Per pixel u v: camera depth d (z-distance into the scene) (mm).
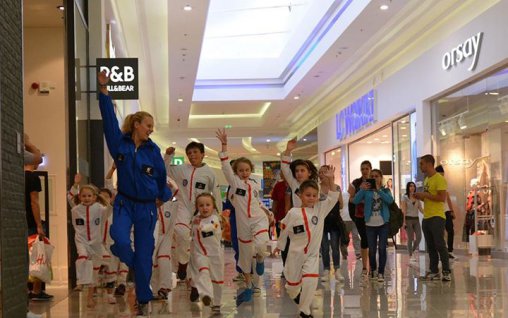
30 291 7801
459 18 14242
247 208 7086
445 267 8398
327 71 20734
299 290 5508
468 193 14617
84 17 10961
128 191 5004
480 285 7984
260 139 36438
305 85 22984
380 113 19781
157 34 17719
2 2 4633
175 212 6812
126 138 5117
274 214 8922
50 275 7395
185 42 17312
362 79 21938
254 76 25562
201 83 25641
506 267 10711
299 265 5469
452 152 15242
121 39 16297
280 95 25672
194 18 15367
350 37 16719
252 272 7383
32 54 10664
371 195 8492
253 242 7098
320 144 29156
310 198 5453
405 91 17562
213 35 23047
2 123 4562
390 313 5812
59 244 10383
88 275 7035
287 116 30156
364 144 24219
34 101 10578
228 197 7477
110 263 7738
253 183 7203
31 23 10539
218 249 6023
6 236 4566
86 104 10664
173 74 20797
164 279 6770
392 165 19734
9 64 4828
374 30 16125
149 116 5148
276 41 25469
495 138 13125
